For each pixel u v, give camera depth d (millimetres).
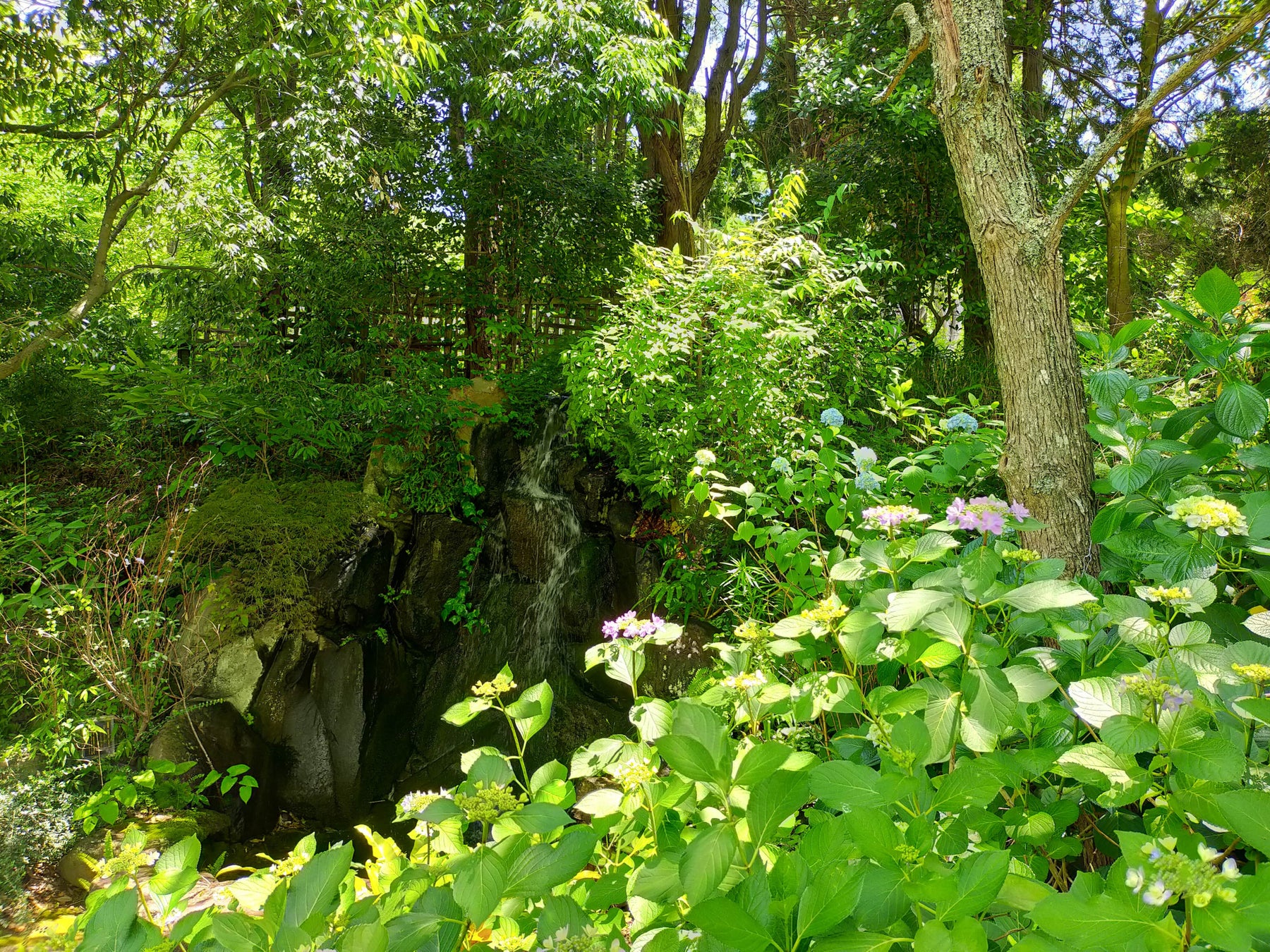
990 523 1732
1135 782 1345
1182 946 918
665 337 4734
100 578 4934
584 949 1174
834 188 8070
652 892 1250
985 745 1431
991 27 2666
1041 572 1843
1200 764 1206
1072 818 1575
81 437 7098
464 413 6676
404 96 6164
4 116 6590
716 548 4996
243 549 5551
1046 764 1433
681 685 4605
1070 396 2609
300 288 7035
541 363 7379
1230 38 2346
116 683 4457
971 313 7281
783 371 4645
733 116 10711
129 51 6504
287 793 5137
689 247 9844
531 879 1284
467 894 1241
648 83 7453
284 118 7160
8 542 4957
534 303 8422
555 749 5512
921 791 1354
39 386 7082
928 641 1702
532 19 6992
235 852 4531
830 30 10000
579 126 7461
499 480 6703
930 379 6344
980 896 1046
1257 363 3000
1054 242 2604
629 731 5297
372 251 7102
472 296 7848
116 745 4430
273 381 6445
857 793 1259
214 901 2816
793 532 3062
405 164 7430
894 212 7973
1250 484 2500
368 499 6316
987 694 1468
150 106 7320
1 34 6133
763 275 5223
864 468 3029
